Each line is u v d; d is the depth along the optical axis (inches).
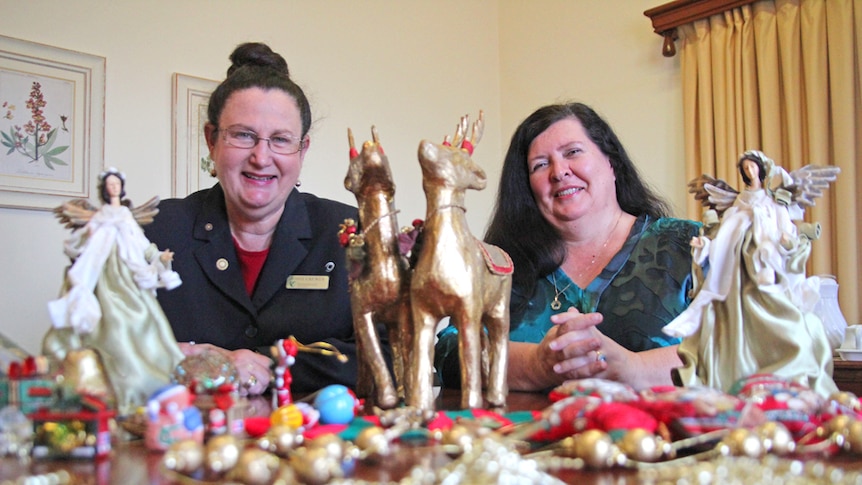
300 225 64.5
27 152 96.0
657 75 135.4
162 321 35.0
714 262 36.4
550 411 27.5
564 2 151.9
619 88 141.6
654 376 52.6
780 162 114.0
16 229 95.5
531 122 74.9
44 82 97.5
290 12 125.7
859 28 106.7
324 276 62.5
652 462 25.1
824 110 109.5
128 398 32.0
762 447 24.6
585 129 73.5
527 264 72.9
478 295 36.2
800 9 112.5
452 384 61.4
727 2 119.1
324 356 56.8
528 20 159.0
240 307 61.4
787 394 28.2
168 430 27.8
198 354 33.1
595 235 73.7
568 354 49.5
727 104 119.9
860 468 23.8
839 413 28.4
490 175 161.0
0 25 94.5
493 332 39.5
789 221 36.4
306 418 30.5
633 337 66.6
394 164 140.8
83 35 101.3
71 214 35.1
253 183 60.7
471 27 159.2
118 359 32.7
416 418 29.9
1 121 94.1
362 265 38.2
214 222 63.3
